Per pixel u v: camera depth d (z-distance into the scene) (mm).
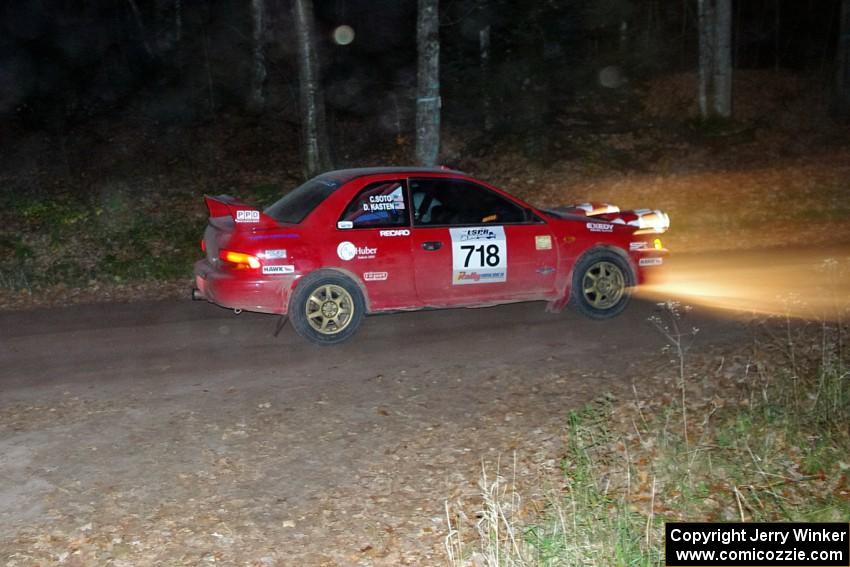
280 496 5266
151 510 5086
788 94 24203
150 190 17359
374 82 24391
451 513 5020
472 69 23109
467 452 5863
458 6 22984
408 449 5941
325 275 8258
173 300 11062
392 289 8461
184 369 7871
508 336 8750
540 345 8398
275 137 20734
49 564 4500
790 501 4984
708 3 21609
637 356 7898
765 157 19938
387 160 19984
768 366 7184
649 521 4594
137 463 5750
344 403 6871
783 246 14031
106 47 24641
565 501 5016
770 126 21984
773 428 5844
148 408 6820
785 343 7895
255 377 7578
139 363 8102
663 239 14883
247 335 9031
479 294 8742
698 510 4941
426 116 17109
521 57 23906
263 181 18062
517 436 6102
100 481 5477
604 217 9469
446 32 23984
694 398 6637
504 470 5559
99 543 4699
